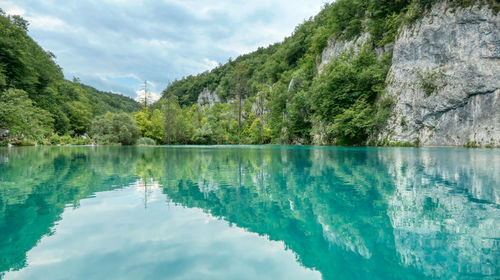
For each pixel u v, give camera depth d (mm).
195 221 3084
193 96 120000
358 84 25172
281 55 63312
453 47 18281
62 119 40656
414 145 19578
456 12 18297
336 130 24859
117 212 3387
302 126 35688
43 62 40469
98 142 36750
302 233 2750
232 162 10008
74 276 1801
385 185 5074
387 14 26250
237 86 61281
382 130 22250
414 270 1975
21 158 11523
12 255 2113
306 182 5535
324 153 14188
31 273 1838
